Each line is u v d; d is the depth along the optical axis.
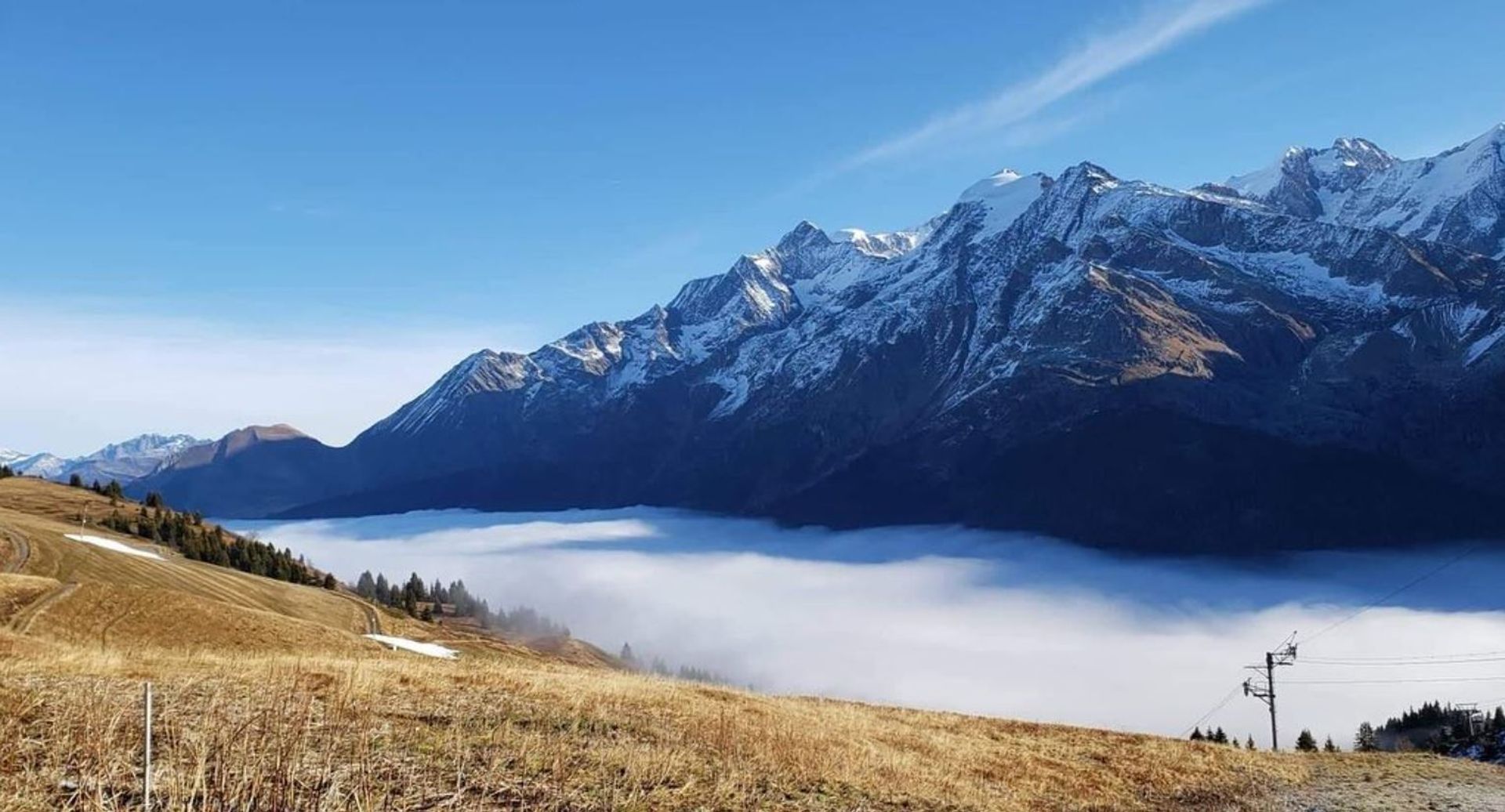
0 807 12.02
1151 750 44.25
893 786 23.83
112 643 61.59
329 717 19.48
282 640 70.62
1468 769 49.72
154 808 12.65
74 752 14.69
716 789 19.23
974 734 40.53
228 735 15.96
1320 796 38.28
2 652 31.09
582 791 17.22
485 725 21.61
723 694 36.66
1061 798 29.91
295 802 13.45
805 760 23.97
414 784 15.71
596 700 27.86
